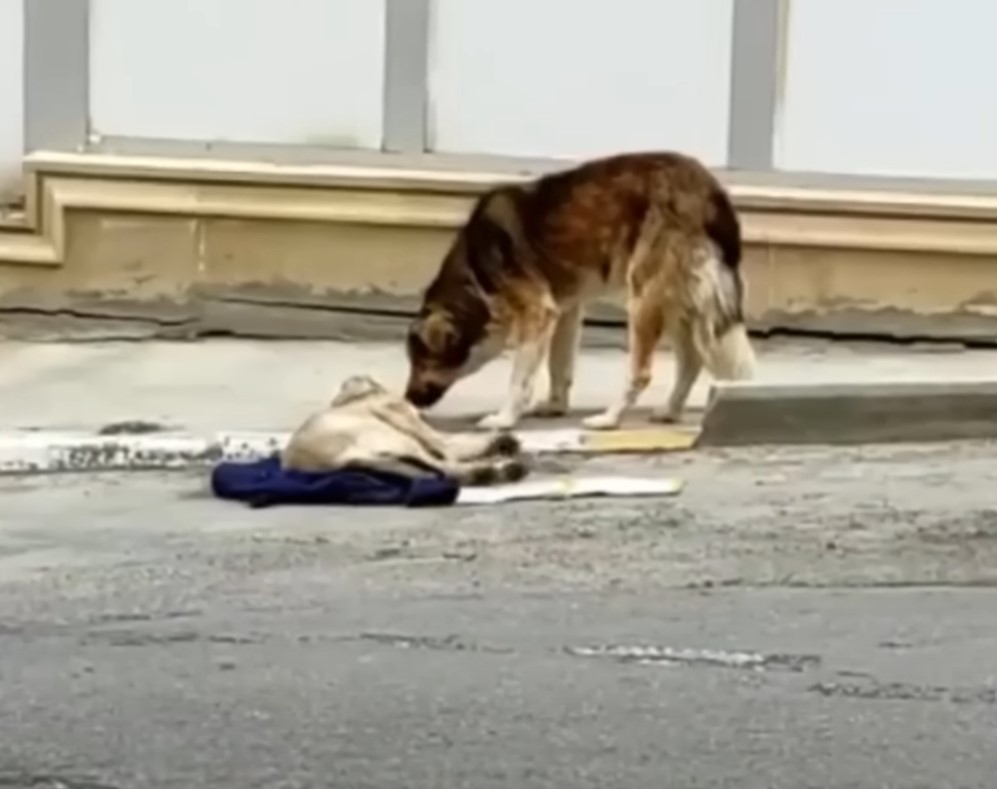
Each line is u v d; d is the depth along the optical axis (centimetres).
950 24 1286
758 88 1293
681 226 998
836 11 1287
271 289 1309
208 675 577
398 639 622
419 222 1288
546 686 568
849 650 614
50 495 878
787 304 1299
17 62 1298
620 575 723
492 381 1145
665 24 1293
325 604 671
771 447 1006
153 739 517
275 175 1288
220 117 1307
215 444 955
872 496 883
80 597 680
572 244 1010
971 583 716
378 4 1293
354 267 1303
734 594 694
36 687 562
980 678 582
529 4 1294
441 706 548
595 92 1302
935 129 1297
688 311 1005
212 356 1241
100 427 993
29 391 1105
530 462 938
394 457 870
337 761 501
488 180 1273
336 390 1114
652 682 574
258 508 845
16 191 1317
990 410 1045
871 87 1294
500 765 499
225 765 498
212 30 1298
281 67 1300
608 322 1286
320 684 568
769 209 1288
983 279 1299
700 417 1048
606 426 1016
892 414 1029
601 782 488
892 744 519
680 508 849
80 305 1311
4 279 1308
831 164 1302
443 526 808
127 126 1307
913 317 1304
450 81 1302
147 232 1304
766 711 547
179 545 769
